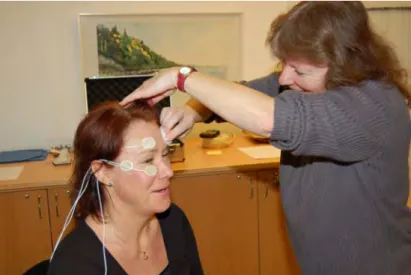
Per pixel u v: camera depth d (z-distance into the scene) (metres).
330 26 0.96
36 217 2.11
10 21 2.46
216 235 2.30
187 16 2.64
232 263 2.36
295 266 2.42
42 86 2.56
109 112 1.18
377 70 1.03
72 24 2.53
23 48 2.50
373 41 1.02
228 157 2.36
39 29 2.50
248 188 2.28
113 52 2.59
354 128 0.93
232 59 2.76
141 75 2.56
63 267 1.14
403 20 2.57
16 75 2.52
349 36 0.96
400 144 1.03
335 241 1.14
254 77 2.82
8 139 2.59
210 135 2.51
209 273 2.34
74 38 2.54
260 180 2.29
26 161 2.40
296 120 0.91
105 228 1.22
